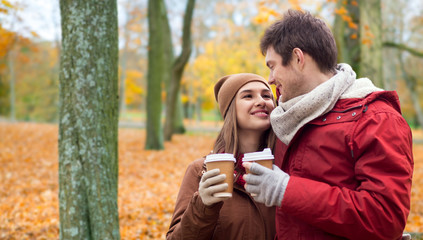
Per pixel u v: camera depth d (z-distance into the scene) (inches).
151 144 508.7
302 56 60.5
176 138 673.0
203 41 1216.8
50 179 329.1
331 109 59.4
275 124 63.1
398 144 53.6
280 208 56.5
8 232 193.6
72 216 114.7
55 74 1298.0
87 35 117.2
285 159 64.2
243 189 71.4
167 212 233.0
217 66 1093.8
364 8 287.1
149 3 498.6
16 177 331.9
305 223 58.8
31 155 438.9
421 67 932.6
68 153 117.0
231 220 70.2
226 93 76.7
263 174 55.9
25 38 474.3
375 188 51.7
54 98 1362.0
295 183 54.5
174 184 319.0
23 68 1230.3
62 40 120.6
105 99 120.0
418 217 215.5
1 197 269.9
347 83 59.9
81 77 116.9
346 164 56.6
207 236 65.4
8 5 349.4
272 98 78.4
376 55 290.5
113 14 122.9
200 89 1305.4
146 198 266.7
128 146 536.4
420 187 313.6
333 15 293.9
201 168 75.6
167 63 742.5
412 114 1323.8
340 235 53.8
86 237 114.8
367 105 57.5
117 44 125.3
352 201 52.4
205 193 59.0
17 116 1374.3
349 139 55.8
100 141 118.5
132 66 1545.3
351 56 286.8
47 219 215.8
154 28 496.1
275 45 63.2
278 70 62.8
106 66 120.3
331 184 57.2
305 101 58.6
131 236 186.5
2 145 494.9
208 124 1406.3
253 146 77.2
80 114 116.8
